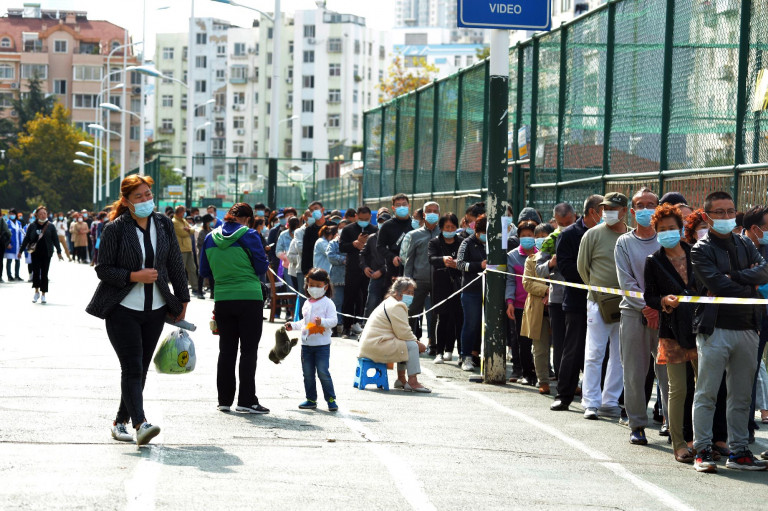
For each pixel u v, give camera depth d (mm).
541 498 8930
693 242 10984
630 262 11781
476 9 15906
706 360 10391
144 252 10742
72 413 12148
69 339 20281
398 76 81688
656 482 9797
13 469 9234
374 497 8703
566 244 13797
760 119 14172
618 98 18250
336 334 23578
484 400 14562
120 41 178000
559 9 45656
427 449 10891
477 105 25000
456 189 26656
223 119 180125
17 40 176500
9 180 138750
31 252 29609
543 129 21984
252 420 12281
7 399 12984
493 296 16297
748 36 14477
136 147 174500
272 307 25938
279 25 44844
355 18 174500
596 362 13336
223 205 63188
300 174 61250
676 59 16281
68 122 145125
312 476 9414
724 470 10453
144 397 13719
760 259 10617
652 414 13992
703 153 15523
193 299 33125
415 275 19906
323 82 173125
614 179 18359
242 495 8594
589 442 11664
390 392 15078
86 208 137250
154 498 8359
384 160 34344
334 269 23344
